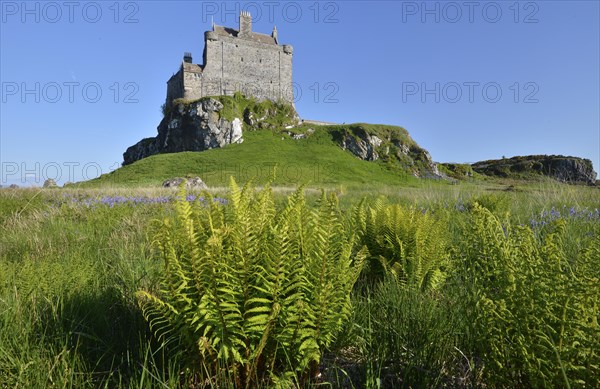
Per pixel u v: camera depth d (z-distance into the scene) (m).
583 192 11.38
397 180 87.88
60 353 2.51
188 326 2.38
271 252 2.32
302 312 2.37
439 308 3.21
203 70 102.88
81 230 7.02
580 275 2.17
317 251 2.45
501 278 2.36
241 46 106.19
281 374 2.39
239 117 100.38
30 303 3.20
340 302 2.57
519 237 2.61
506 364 2.27
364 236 4.50
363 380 2.63
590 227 5.92
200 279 2.34
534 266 2.23
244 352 2.41
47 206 10.38
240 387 2.38
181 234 2.44
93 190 17.20
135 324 3.08
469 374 2.63
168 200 12.08
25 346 2.54
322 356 2.81
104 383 2.50
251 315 2.37
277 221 2.80
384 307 3.33
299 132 105.56
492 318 2.28
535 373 2.06
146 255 5.06
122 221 7.82
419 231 4.18
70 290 3.48
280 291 2.40
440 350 2.75
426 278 4.04
